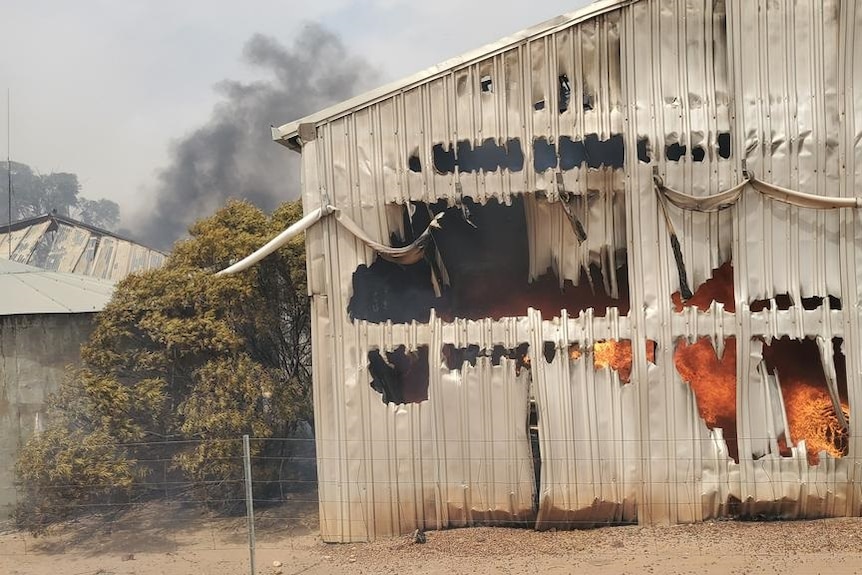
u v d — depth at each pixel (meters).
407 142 12.94
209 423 13.82
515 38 12.78
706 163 12.64
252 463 14.36
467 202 13.20
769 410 12.46
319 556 12.30
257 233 15.69
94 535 14.01
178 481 14.72
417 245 12.86
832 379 12.37
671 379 12.55
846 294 12.46
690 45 12.75
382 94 12.95
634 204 12.71
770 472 12.38
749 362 12.48
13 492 15.25
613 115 12.77
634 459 12.55
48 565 12.52
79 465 13.23
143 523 14.48
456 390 12.78
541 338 12.70
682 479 12.47
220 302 14.58
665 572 10.49
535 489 12.88
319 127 13.07
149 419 14.40
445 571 11.02
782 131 12.58
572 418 12.60
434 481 12.80
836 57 12.55
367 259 13.01
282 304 16.05
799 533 11.78
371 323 12.98
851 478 12.32
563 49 12.80
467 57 12.82
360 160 13.02
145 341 14.83
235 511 14.91
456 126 12.87
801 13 12.60
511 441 12.68
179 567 12.06
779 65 12.62
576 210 12.97
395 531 12.86
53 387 15.59
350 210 13.02
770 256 12.58
